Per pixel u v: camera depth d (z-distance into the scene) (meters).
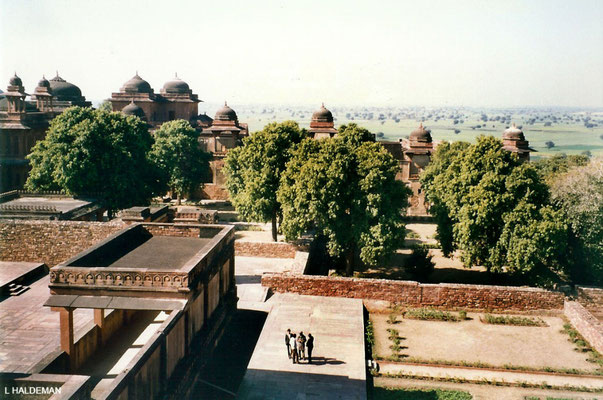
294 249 47.88
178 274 21.56
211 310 27.41
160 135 72.56
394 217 42.56
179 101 102.62
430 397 26.16
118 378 15.91
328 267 49.88
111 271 21.48
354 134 54.41
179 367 21.77
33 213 43.72
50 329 27.17
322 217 43.50
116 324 26.69
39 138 75.44
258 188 49.81
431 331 34.41
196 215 41.31
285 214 44.38
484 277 45.66
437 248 55.34
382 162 43.31
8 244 41.75
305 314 35.00
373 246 41.84
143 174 58.06
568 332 34.22
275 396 24.66
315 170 42.88
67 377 14.47
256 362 28.05
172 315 20.81
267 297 37.97
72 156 50.91
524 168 40.41
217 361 27.38
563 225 37.78
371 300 38.03
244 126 98.25
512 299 37.12
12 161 70.12
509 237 38.97
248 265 45.47
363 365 28.22
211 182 83.06
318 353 29.44
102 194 52.50
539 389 27.48
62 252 41.62
